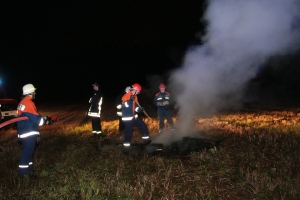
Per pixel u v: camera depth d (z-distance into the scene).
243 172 4.91
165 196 4.13
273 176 4.69
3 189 4.62
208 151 6.10
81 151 6.60
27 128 5.05
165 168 5.27
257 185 4.30
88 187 4.48
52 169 5.48
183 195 4.24
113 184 4.61
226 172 5.00
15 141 8.27
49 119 5.22
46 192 4.46
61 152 6.71
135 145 6.48
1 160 6.23
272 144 6.41
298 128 8.11
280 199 3.97
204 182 4.64
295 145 6.25
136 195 4.18
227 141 6.93
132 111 6.19
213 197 4.15
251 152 5.93
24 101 5.04
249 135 7.27
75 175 5.04
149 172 5.14
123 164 5.54
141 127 6.51
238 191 4.31
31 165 5.32
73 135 8.61
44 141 7.91
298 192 4.12
